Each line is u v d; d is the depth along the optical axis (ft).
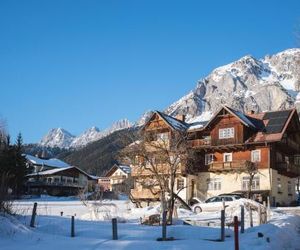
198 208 129.49
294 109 184.65
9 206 74.23
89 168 511.81
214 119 181.57
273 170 171.32
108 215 109.60
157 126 184.75
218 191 178.60
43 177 311.68
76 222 80.59
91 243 58.29
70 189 321.73
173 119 189.88
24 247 53.62
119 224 81.10
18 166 223.92
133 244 57.72
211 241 61.41
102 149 550.36
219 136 180.86
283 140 176.76
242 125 175.83
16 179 210.38
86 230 70.38
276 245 62.18
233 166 173.37
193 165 183.32
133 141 130.41
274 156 174.19
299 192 214.69
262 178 169.78
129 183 170.71
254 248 56.75
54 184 309.83
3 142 164.35
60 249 53.42
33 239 59.41
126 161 128.47
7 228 61.21
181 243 58.85
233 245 57.52
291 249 64.23
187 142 147.13
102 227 74.23
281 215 106.32
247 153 175.94
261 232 67.87
